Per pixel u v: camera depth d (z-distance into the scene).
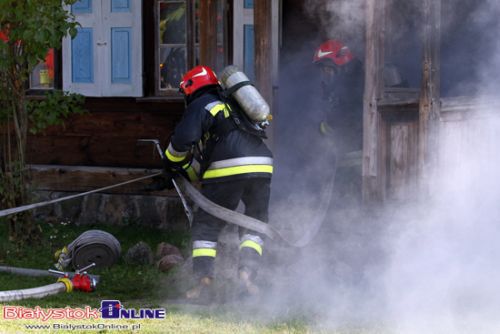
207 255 20.73
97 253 24.23
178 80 32.09
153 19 31.80
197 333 17.58
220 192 20.78
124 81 31.88
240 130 20.86
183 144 20.42
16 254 26.28
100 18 32.00
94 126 32.81
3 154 27.27
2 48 24.84
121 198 31.67
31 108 27.55
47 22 24.66
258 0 25.12
